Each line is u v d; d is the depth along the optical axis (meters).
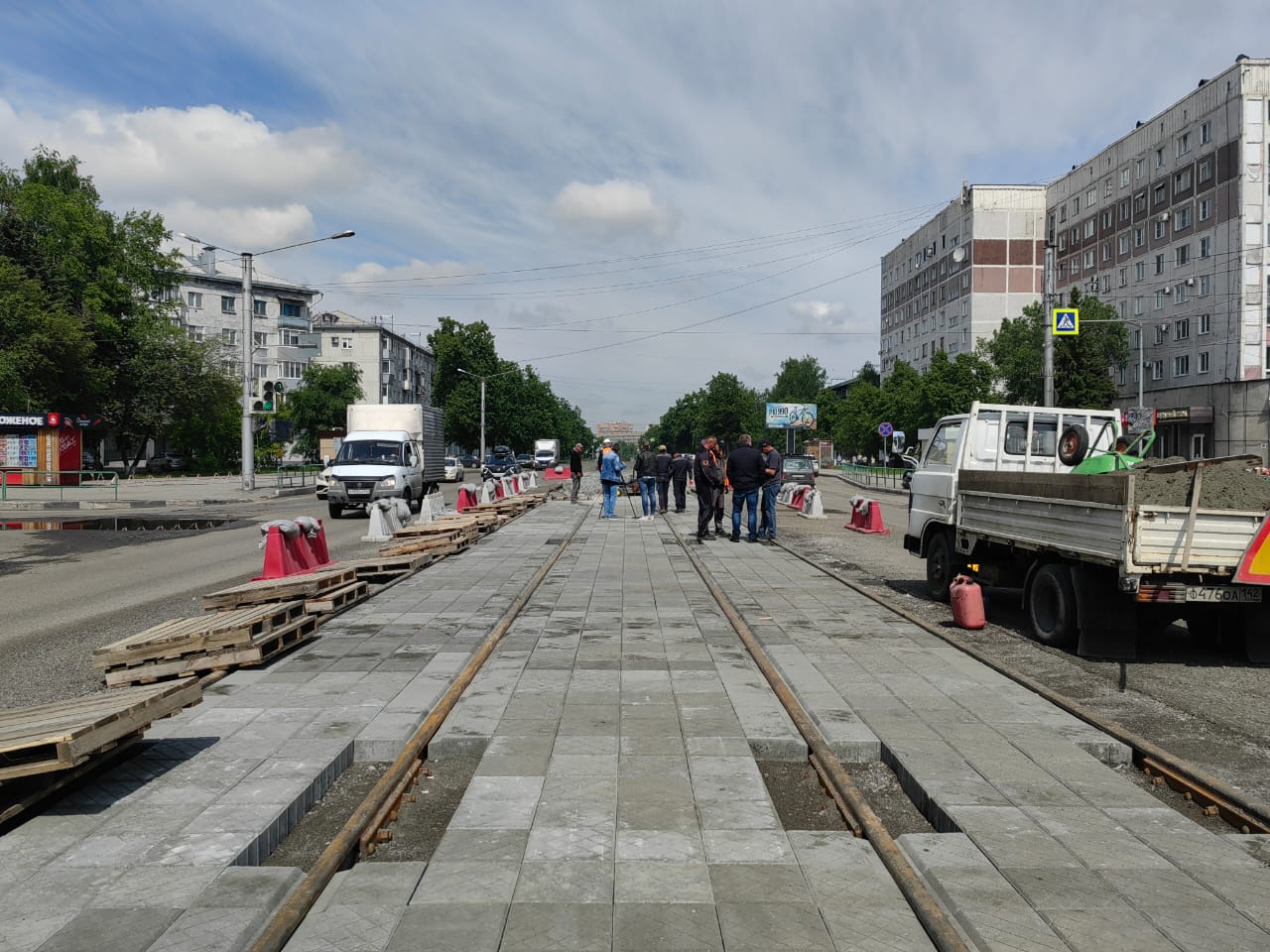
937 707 5.86
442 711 5.64
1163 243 57.03
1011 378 59.97
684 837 3.86
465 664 6.95
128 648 6.41
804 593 10.86
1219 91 51.66
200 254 80.38
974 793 4.32
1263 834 3.96
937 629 8.42
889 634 8.31
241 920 3.06
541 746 5.05
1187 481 6.99
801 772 4.96
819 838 3.90
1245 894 3.32
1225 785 4.40
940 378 53.53
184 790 4.31
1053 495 8.07
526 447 86.62
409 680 6.45
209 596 8.00
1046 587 8.26
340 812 4.34
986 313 73.75
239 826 3.88
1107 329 57.75
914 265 89.38
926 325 85.69
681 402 120.38
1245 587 7.13
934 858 3.60
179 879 3.38
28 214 50.41
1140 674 7.15
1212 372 52.47
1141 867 3.54
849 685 6.42
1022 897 3.28
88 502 28.56
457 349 82.44
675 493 25.38
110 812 4.04
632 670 6.86
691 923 3.13
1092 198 65.69
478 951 2.94
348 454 24.72
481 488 27.22
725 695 6.15
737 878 3.49
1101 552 7.26
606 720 5.55
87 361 48.59
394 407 28.30
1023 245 73.56
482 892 3.36
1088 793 4.33
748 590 11.10
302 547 12.01
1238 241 50.25
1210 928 3.07
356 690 6.17
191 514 25.42
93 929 3.00
